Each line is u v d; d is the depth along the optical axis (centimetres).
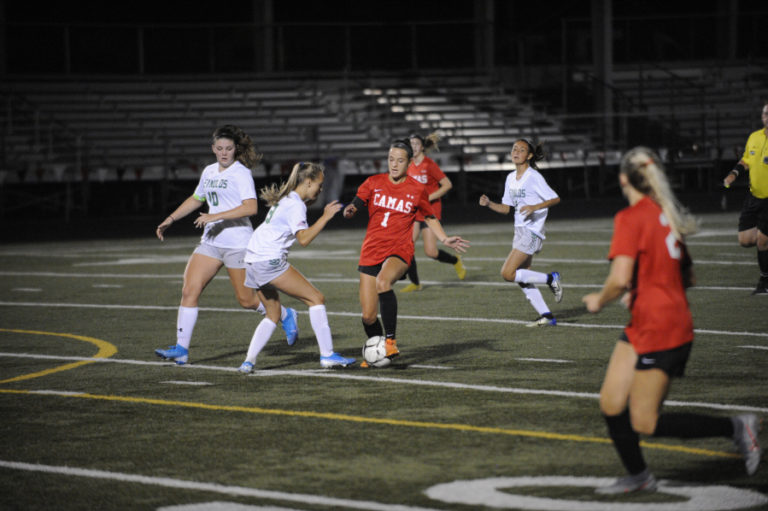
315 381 2167
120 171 7738
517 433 1708
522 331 2750
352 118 9019
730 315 2905
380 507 1350
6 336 2822
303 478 1486
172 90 8919
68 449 1669
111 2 9894
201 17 10119
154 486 1462
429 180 3619
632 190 1395
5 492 1448
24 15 9656
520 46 9862
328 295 3528
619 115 8794
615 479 1441
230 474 1513
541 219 2798
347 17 10481
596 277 3825
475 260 4538
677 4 10838
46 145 8025
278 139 8631
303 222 2192
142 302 3447
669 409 1833
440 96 9362
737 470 1490
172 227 6812
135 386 2153
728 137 9406
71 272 4369
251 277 2230
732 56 10425
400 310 3180
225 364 2380
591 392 2003
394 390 2062
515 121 9212
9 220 7488
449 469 1515
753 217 3250
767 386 2017
